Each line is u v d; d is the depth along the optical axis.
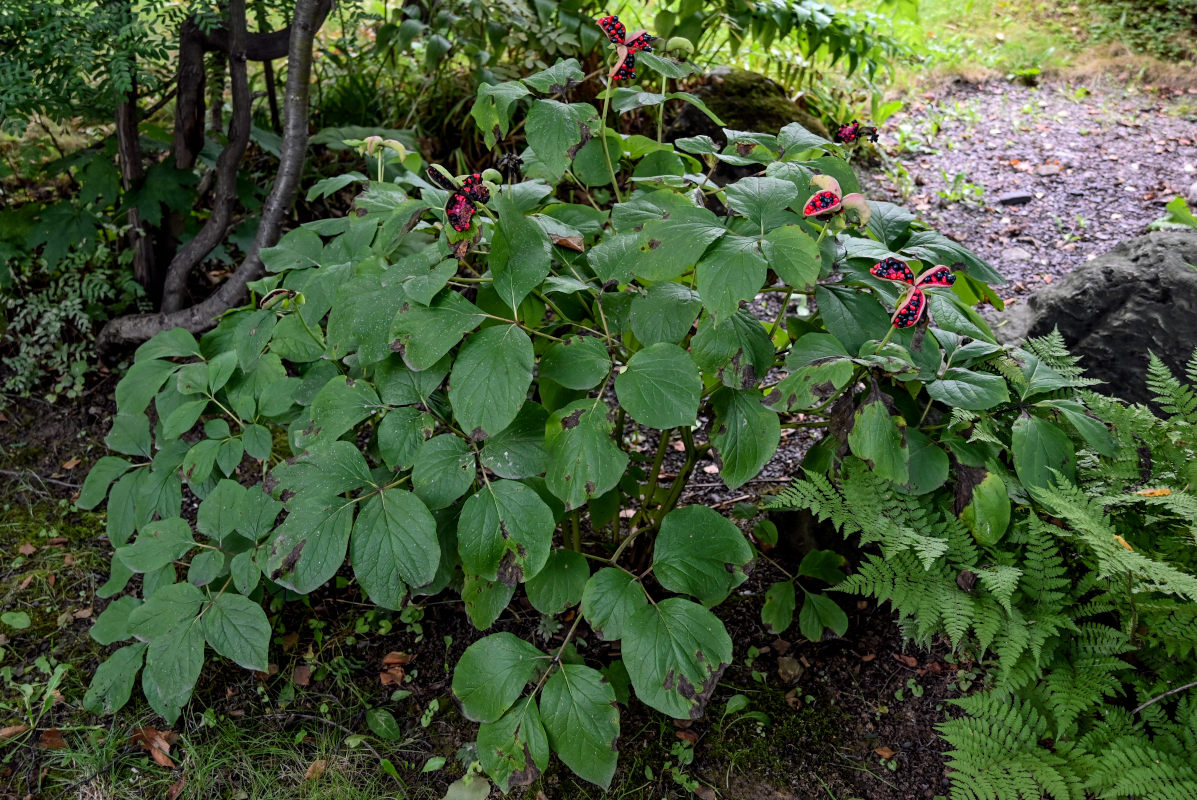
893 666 2.36
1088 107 5.51
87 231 3.20
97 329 3.49
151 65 3.52
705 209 1.89
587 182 2.29
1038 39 6.34
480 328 2.00
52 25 2.69
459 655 2.46
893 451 1.87
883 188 4.62
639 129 4.33
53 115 2.93
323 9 2.90
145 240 3.38
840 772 2.14
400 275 1.99
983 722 1.97
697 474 2.98
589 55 4.25
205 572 2.19
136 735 2.27
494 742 1.92
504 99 1.97
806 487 2.11
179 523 2.27
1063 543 2.17
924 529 2.09
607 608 1.92
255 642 2.09
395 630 2.54
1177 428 2.23
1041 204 4.46
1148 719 1.92
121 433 2.51
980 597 2.05
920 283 1.76
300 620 2.57
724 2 4.44
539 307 2.09
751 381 1.85
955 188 4.61
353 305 2.01
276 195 3.11
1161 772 1.77
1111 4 6.75
